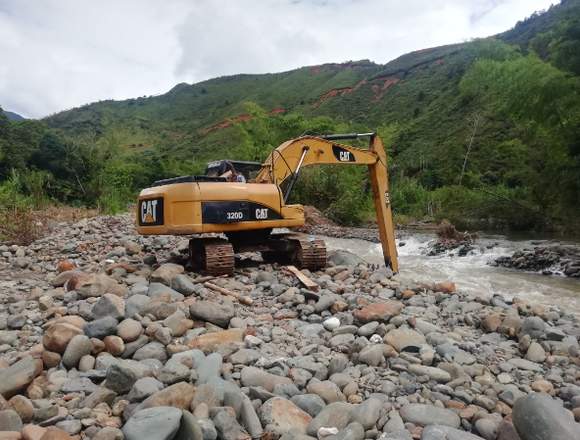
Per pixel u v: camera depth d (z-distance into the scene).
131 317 4.67
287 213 8.02
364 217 26.58
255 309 5.80
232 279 7.24
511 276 10.76
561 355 4.63
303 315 5.57
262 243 8.59
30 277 7.82
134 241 11.35
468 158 43.31
